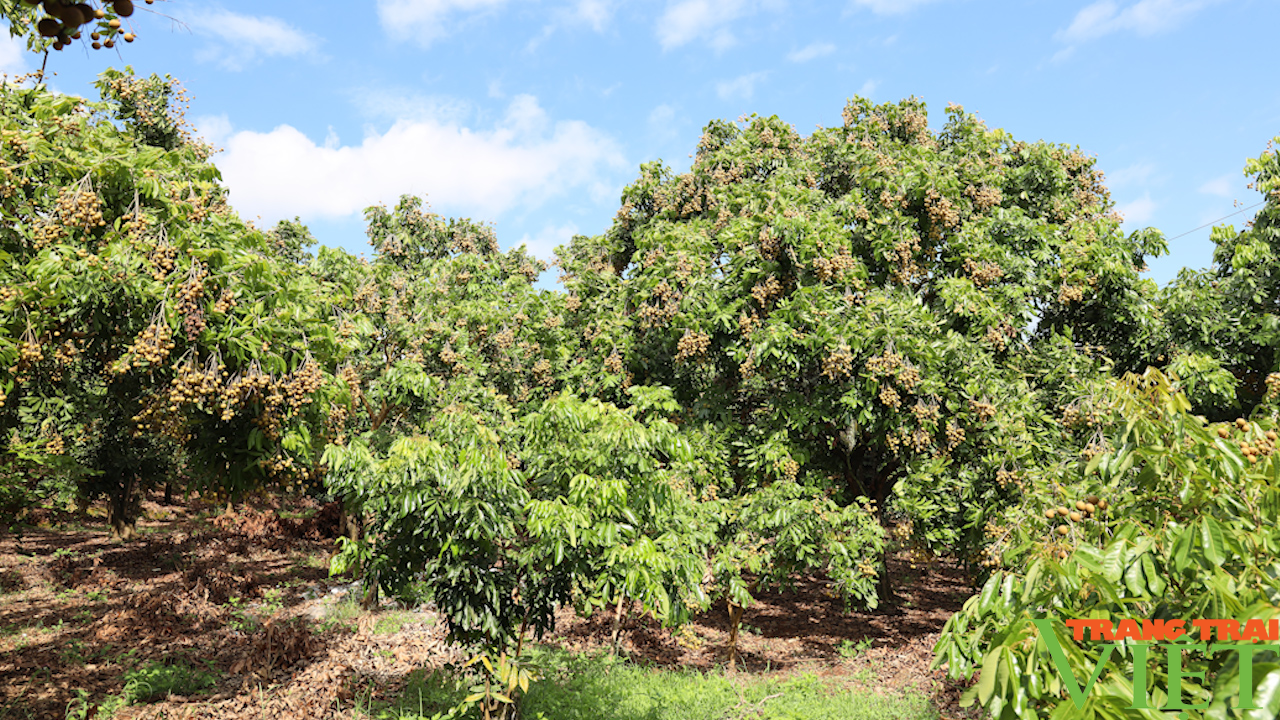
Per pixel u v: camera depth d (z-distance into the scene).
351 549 6.16
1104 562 2.31
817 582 15.84
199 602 11.86
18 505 7.88
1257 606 1.82
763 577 9.70
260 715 7.20
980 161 12.98
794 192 12.23
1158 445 2.92
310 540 19.02
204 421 6.48
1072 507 3.27
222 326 6.05
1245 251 11.09
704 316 11.08
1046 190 13.92
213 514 23.47
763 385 11.89
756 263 11.39
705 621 12.66
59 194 5.77
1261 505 2.50
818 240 10.59
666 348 12.00
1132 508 2.96
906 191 11.98
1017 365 10.96
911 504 9.61
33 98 6.27
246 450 6.39
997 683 2.11
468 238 17.34
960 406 9.91
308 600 12.89
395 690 8.08
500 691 6.70
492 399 12.22
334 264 12.70
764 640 11.47
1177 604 2.36
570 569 6.23
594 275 14.40
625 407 12.02
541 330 13.87
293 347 6.63
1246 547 2.33
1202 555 2.20
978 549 9.46
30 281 5.46
